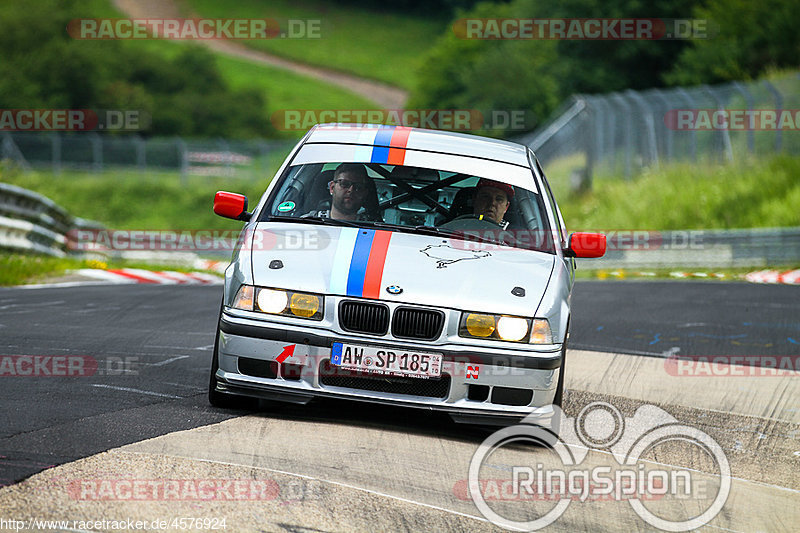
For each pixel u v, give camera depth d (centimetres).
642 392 2577
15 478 1372
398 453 1734
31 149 19325
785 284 5850
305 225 2097
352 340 1834
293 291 1873
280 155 17638
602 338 3541
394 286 1869
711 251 7419
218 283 5688
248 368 1883
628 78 17875
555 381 1898
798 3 13462
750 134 9675
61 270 5431
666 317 4234
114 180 16075
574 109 12188
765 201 8656
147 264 8069
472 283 1920
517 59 18112
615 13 17712
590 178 10938
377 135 2384
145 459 1530
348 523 1331
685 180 9694
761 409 2478
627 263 7744
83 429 1702
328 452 1688
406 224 2144
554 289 1978
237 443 1688
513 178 2306
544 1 18375
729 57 13800
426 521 1387
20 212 5616
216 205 2189
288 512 1339
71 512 1252
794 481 1842
